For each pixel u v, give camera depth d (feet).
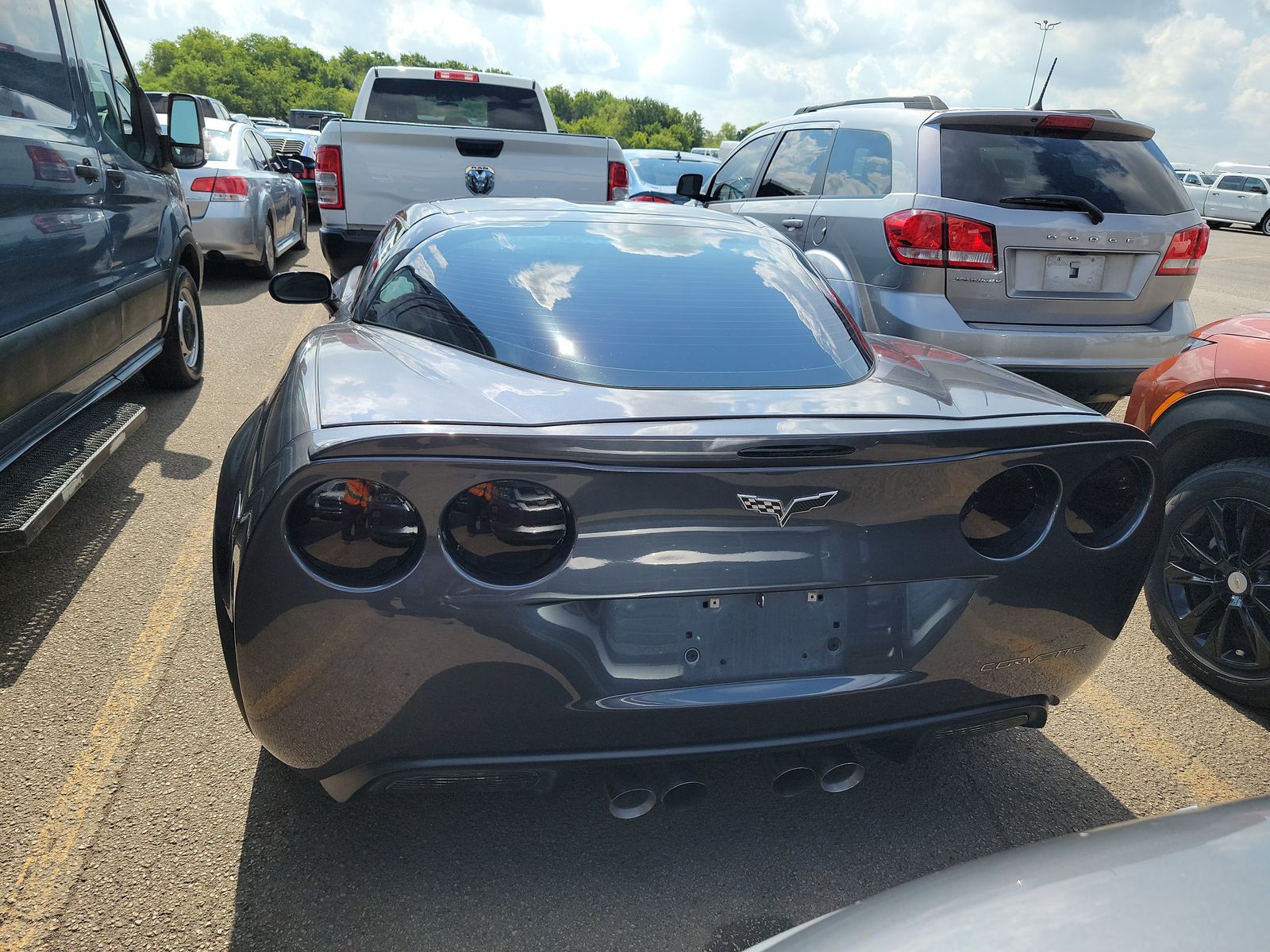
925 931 3.05
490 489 5.63
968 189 14.57
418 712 5.79
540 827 7.32
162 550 11.97
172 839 6.98
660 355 6.98
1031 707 7.06
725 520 5.87
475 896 6.57
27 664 9.27
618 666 5.97
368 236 22.29
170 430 16.57
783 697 6.14
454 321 7.37
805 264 9.07
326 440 5.55
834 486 5.96
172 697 8.82
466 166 22.33
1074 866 3.22
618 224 9.18
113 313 13.16
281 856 6.88
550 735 5.93
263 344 23.24
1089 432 6.48
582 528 5.70
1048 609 6.72
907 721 6.60
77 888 6.48
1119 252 14.84
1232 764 8.70
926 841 7.35
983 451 6.23
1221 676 9.86
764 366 7.08
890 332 14.94
